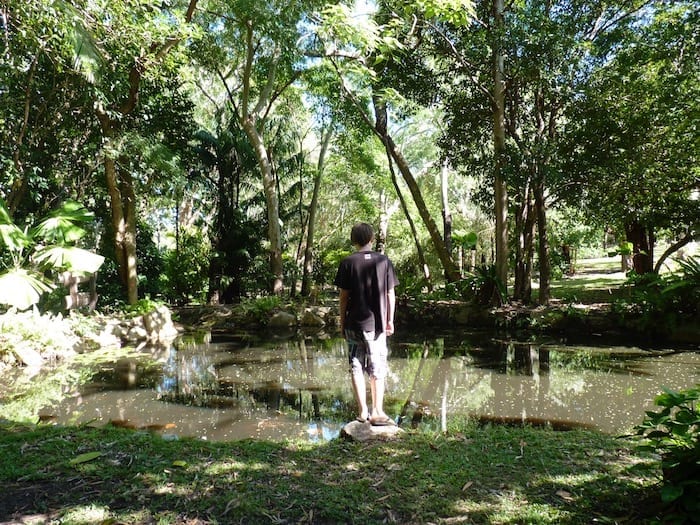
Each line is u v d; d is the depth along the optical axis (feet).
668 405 7.52
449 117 45.44
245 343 33.55
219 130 56.18
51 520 7.33
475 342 32.14
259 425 14.85
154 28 26.71
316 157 89.45
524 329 36.65
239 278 56.18
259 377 22.40
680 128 33.68
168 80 39.17
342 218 90.68
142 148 33.88
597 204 39.04
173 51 32.60
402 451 10.52
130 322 34.76
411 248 80.07
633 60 34.71
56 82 31.37
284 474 9.18
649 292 32.42
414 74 43.04
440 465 9.61
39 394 19.08
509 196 44.34
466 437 11.62
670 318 30.30
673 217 38.42
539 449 10.52
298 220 73.56
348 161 64.28
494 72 38.50
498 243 41.16
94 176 39.40
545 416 15.48
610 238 101.24
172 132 42.32
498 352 28.25
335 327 41.86
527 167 36.70
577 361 24.93
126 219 38.68
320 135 71.82
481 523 7.45
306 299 50.14
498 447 10.73
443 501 8.09
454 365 24.67
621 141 34.88
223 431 14.25
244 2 38.91
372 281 12.60
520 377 21.56
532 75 34.86
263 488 8.51
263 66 52.11
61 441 10.55
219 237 55.93
